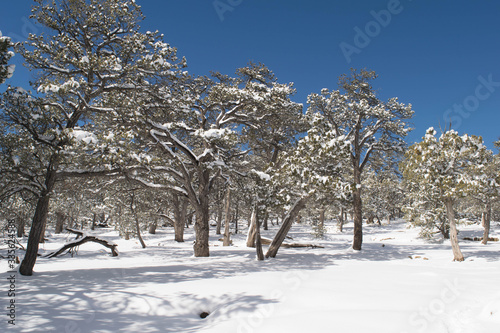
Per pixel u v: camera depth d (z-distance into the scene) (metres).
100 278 10.30
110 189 23.41
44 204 11.37
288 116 20.36
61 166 11.98
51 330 5.55
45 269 13.74
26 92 11.16
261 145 23.97
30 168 11.25
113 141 11.32
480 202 27.97
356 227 23.81
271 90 19.38
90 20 12.20
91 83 12.12
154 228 43.69
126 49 12.77
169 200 34.22
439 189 17.39
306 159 16.75
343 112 24.47
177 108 15.22
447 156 16.75
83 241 20.08
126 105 12.55
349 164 27.33
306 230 46.84
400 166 18.53
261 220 16.84
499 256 17.38
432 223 28.45
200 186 20.25
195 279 10.37
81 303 7.12
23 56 11.52
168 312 7.00
